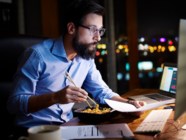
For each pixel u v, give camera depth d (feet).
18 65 5.21
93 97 5.95
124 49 11.02
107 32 10.23
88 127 4.21
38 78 5.08
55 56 5.18
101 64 10.73
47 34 10.37
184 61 3.40
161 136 3.79
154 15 10.89
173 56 10.89
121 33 10.92
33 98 4.55
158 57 11.09
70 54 5.31
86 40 4.91
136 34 10.97
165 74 6.40
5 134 5.39
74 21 4.88
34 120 5.14
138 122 4.49
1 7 9.43
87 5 4.80
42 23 10.33
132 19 10.87
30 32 10.31
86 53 5.00
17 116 5.28
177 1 10.71
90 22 4.81
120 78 11.18
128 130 4.01
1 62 5.60
